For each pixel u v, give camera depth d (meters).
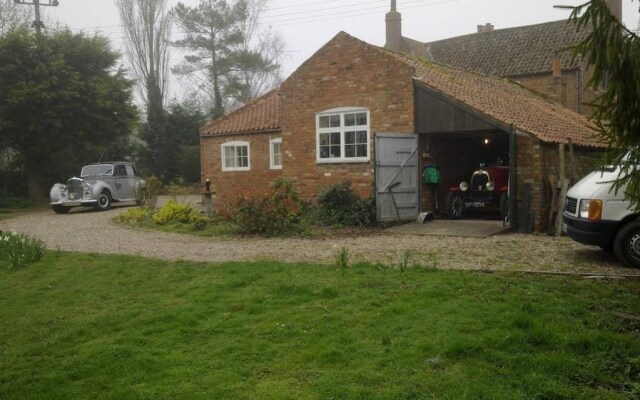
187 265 9.25
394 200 14.69
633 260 8.32
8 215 23.17
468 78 18.91
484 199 15.18
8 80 26.97
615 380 4.38
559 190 12.94
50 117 27.27
